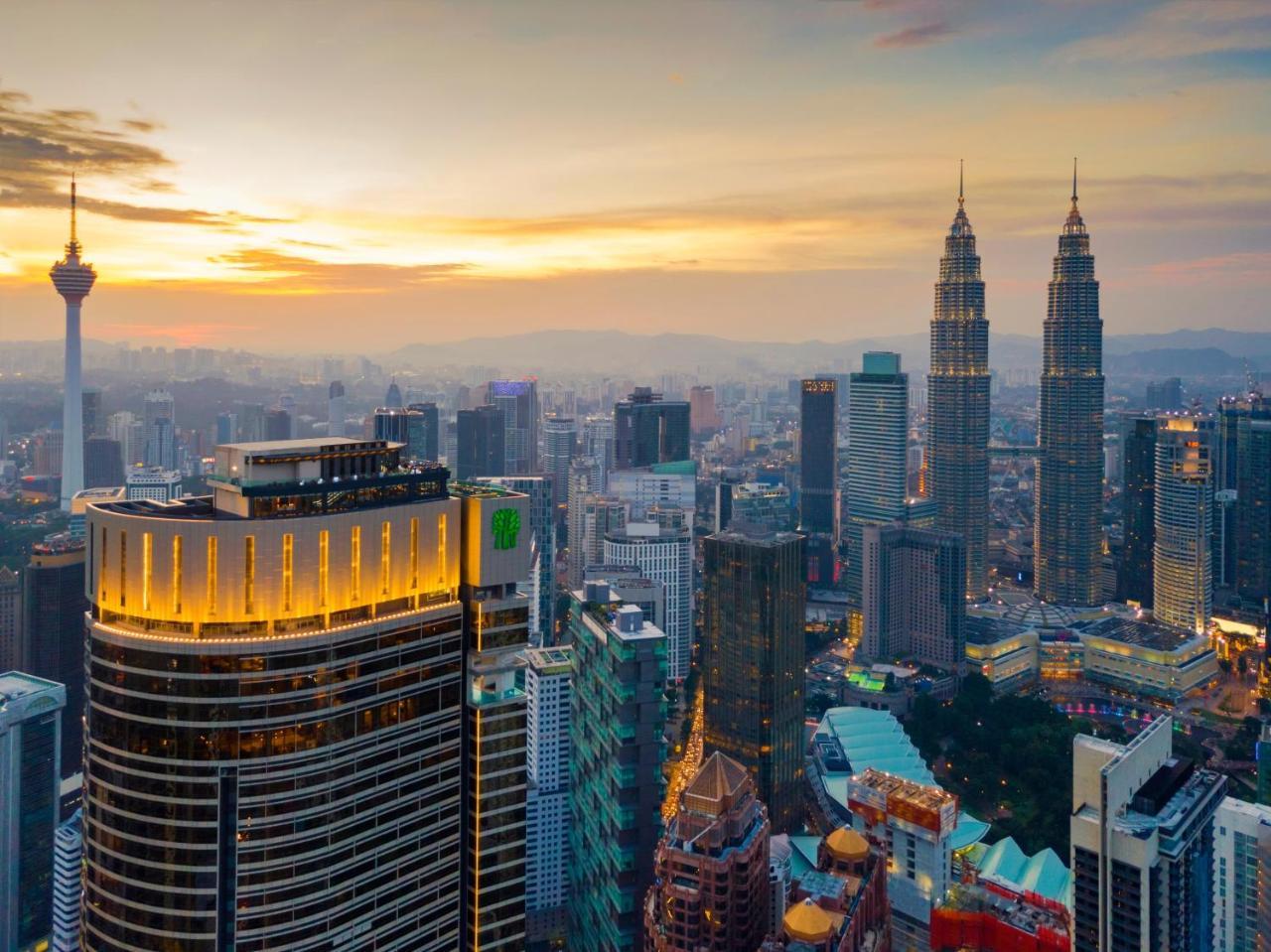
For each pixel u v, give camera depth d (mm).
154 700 140375
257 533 140625
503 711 162875
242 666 139125
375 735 150500
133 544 142375
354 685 147000
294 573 143000
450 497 163500
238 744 140125
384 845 153000
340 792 146875
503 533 162375
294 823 143125
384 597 152375
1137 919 193000
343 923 148625
